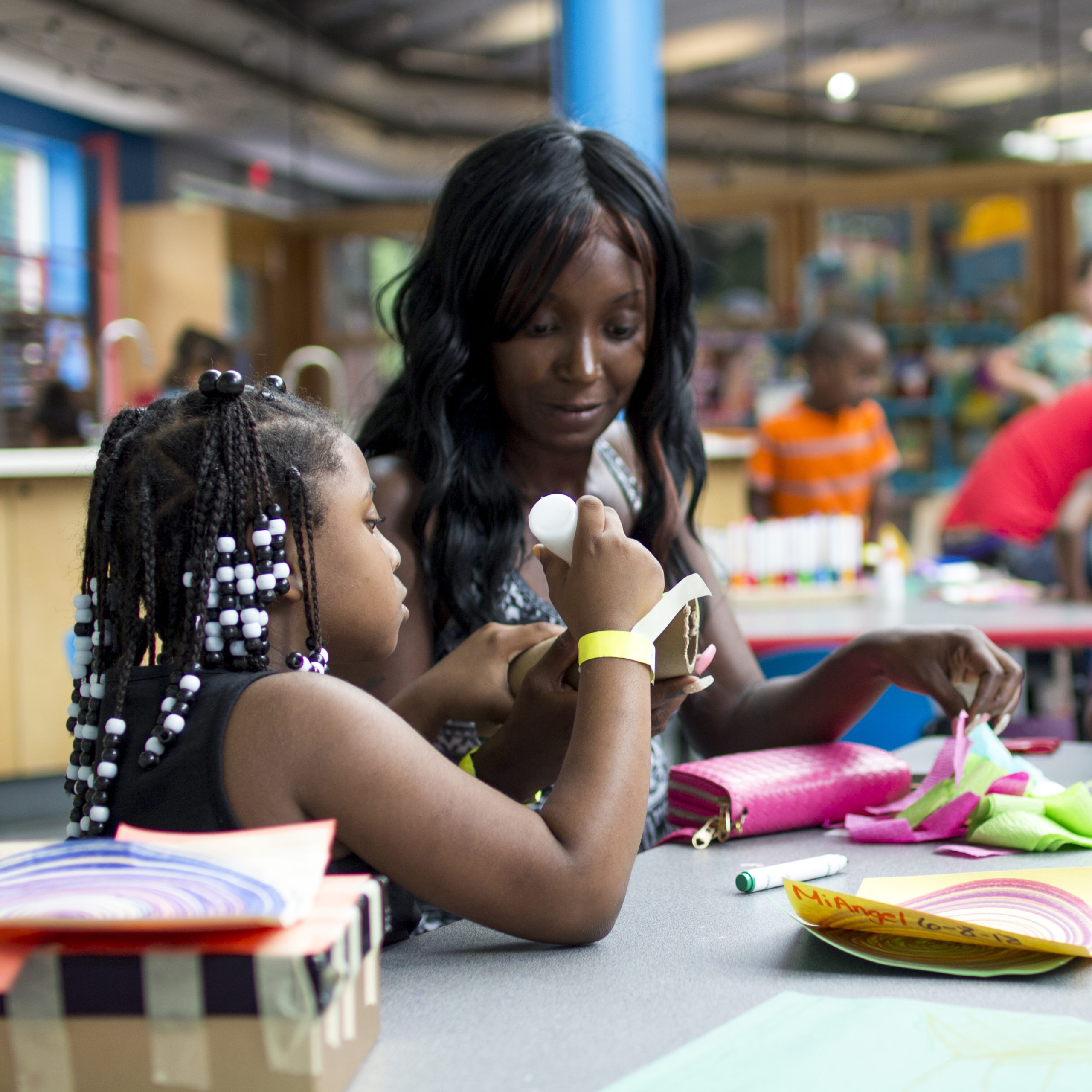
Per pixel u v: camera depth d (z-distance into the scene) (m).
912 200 8.34
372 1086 0.60
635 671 0.82
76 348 5.62
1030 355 4.48
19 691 3.60
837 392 4.05
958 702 1.17
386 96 9.02
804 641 2.43
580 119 2.48
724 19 8.21
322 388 7.25
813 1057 0.61
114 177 8.60
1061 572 2.91
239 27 7.44
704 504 4.70
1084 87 9.83
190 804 0.72
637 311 1.17
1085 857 1.01
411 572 1.18
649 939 0.82
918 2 7.99
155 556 0.78
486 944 0.82
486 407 1.22
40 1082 0.55
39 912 0.54
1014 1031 0.64
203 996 0.54
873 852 1.04
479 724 1.06
